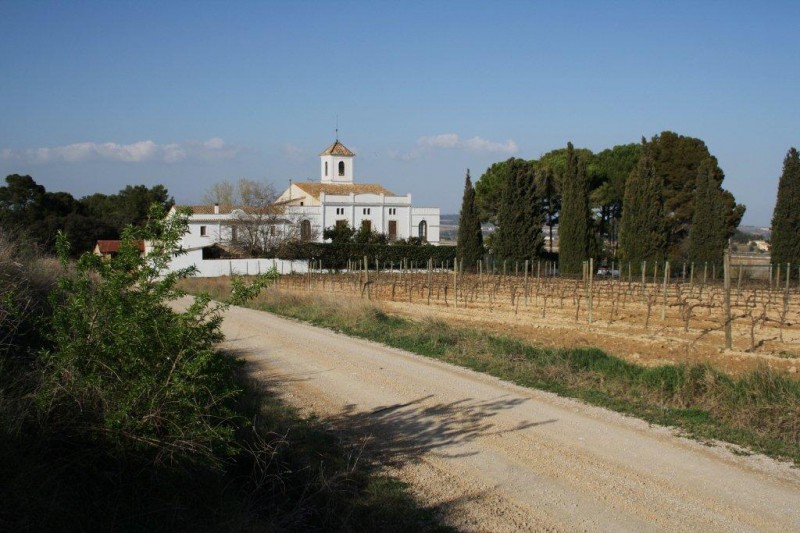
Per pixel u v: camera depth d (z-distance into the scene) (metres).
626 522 6.36
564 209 51.16
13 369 6.52
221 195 89.81
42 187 51.41
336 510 6.55
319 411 10.45
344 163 93.81
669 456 8.17
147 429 5.73
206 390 6.23
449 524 6.38
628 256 49.19
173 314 6.30
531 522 6.41
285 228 66.69
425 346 16.27
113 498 5.46
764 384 10.38
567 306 29.05
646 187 48.41
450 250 68.94
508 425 9.62
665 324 22.27
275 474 6.89
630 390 11.62
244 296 6.70
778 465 7.83
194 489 5.93
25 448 5.27
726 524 6.27
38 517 4.79
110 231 51.00
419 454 8.41
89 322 6.03
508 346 15.65
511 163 55.34
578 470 7.76
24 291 8.23
